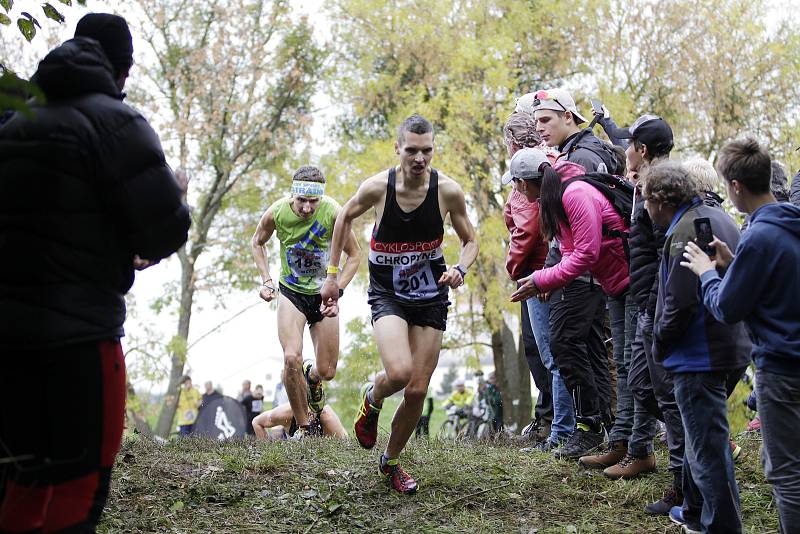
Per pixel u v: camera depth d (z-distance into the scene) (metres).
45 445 2.58
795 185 5.62
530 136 5.62
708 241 3.64
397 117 16.81
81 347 2.58
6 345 2.51
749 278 3.31
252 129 22.28
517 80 16.09
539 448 5.76
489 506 4.53
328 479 4.91
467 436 6.61
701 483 3.68
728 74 17.27
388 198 4.50
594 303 5.13
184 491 4.64
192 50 21.77
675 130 17.80
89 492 2.65
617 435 4.97
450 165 15.80
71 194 2.58
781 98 17.33
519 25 17.09
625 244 4.78
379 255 4.59
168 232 2.75
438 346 4.64
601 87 16.64
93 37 2.84
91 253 2.62
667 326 3.68
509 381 19.19
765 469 3.45
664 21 17.41
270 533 4.10
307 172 6.73
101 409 2.62
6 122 2.70
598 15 17.45
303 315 7.05
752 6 17.58
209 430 10.36
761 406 3.42
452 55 16.75
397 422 4.64
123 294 2.81
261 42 21.73
